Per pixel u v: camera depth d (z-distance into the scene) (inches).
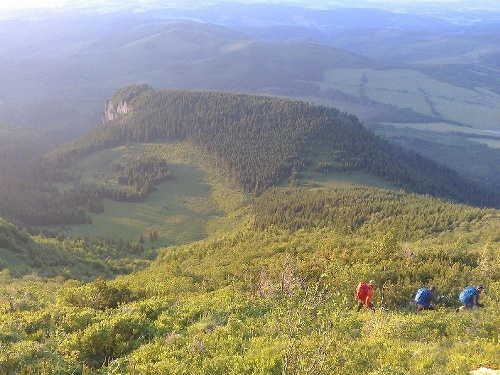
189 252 2753.4
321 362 424.8
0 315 721.6
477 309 690.2
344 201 3909.9
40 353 523.8
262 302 749.3
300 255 1413.6
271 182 5925.2
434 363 446.0
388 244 1136.8
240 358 486.3
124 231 5511.8
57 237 4274.1
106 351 584.4
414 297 807.7
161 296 914.7
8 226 2349.9
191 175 7185.0
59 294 932.6
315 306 655.8
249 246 2395.4
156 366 488.1
